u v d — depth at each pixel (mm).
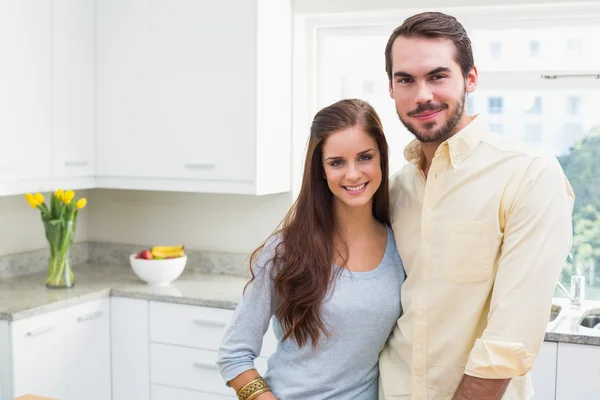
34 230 3387
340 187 1521
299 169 3168
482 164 1431
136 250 3562
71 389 2816
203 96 2961
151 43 3055
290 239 1563
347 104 1546
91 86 3180
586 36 2799
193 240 3428
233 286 3053
